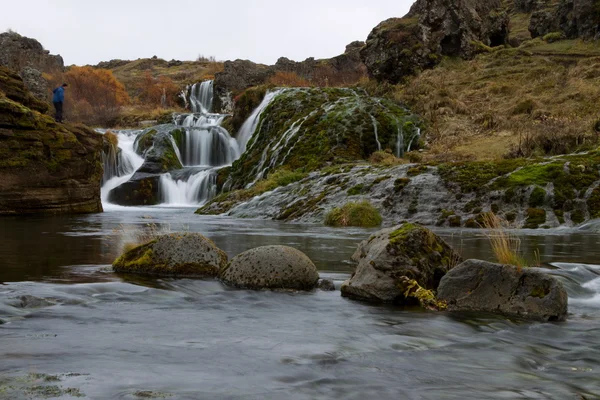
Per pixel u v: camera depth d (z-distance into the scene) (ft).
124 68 321.11
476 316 20.83
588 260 32.17
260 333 17.84
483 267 22.35
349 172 72.49
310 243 41.37
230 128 130.62
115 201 104.78
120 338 16.69
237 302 22.35
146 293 23.00
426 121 98.48
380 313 21.13
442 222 56.29
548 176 57.62
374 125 95.66
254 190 80.79
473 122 94.89
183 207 97.09
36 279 24.77
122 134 127.03
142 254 27.78
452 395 12.79
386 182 64.64
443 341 17.54
